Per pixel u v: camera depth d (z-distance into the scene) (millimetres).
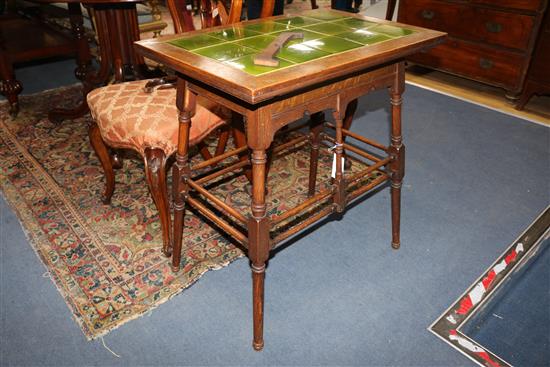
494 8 3043
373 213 2102
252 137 1223
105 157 1982
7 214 2057
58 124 2855
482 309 1610
